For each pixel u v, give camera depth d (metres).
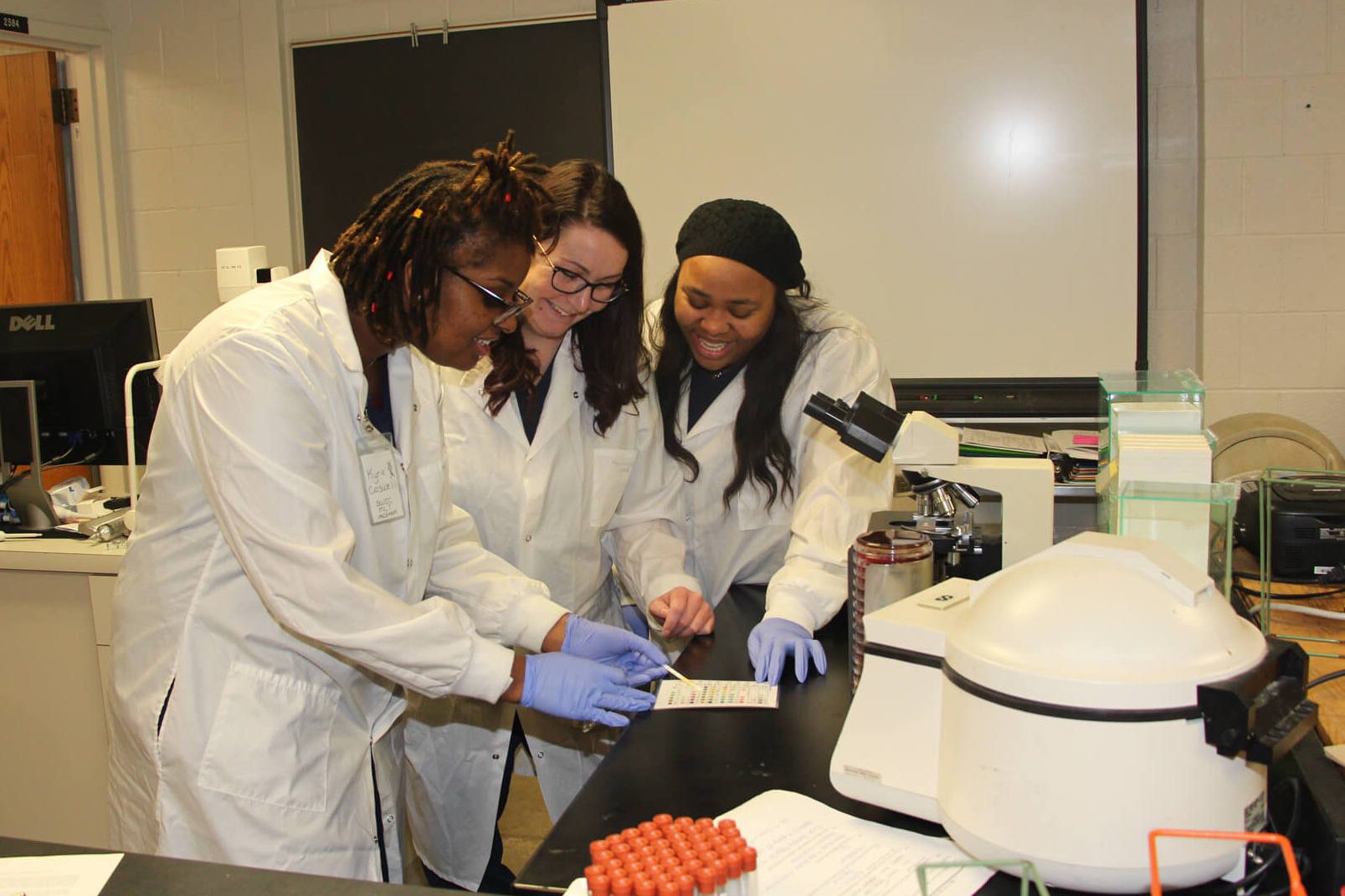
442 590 1.52
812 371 1.80
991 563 1.49
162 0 3.89
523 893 0.87
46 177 3.91
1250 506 1.74
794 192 3.43
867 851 0.92
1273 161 3.08
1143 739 0.78
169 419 1.20
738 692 1.29
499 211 1.11
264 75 3.82
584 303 1.52
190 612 1.21
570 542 1.74
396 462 1.33
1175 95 3.23
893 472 1.71
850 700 1.26
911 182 3.35
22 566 2.16
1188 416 1.38
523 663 1.27
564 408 1.70
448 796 1.73
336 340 1.21
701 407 1.89
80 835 2.26
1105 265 3.25
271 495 1.12
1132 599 0.83
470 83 3.67
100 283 4.01
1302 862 0.87
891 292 3.41
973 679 0.84
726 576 1.91
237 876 0.91
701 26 3.42
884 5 3.29
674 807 1.01
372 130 3.78
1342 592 1.53
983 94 3.26
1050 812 0.80
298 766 1.22
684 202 3.51
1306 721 0.82
